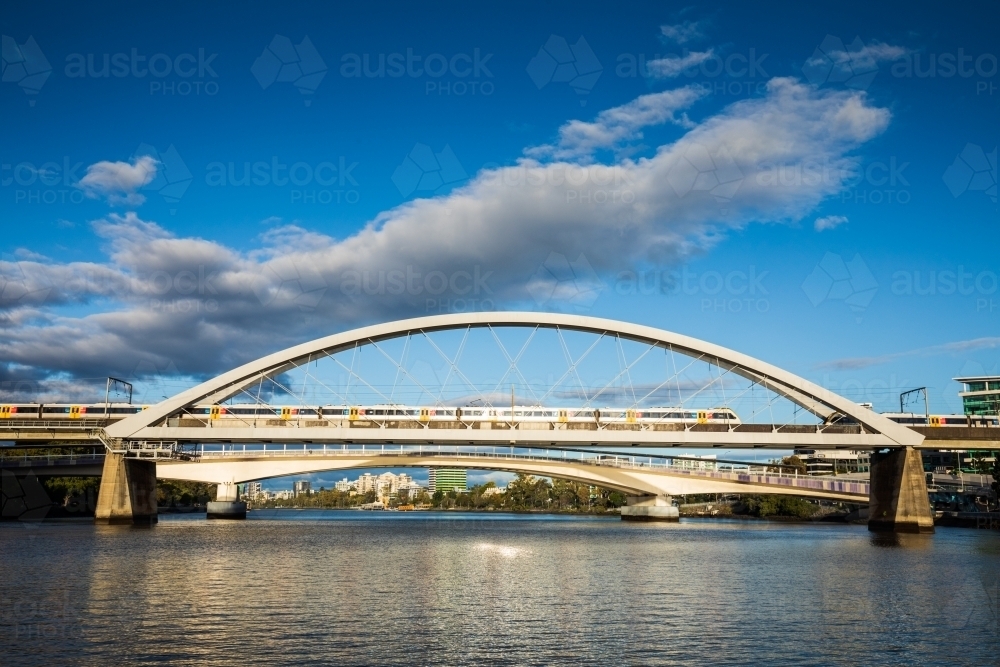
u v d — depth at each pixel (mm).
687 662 29828
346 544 86875
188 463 145125
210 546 79125
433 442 98562
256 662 28938
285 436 96875
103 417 122062
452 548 82125
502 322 102000
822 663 29969
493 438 97625
